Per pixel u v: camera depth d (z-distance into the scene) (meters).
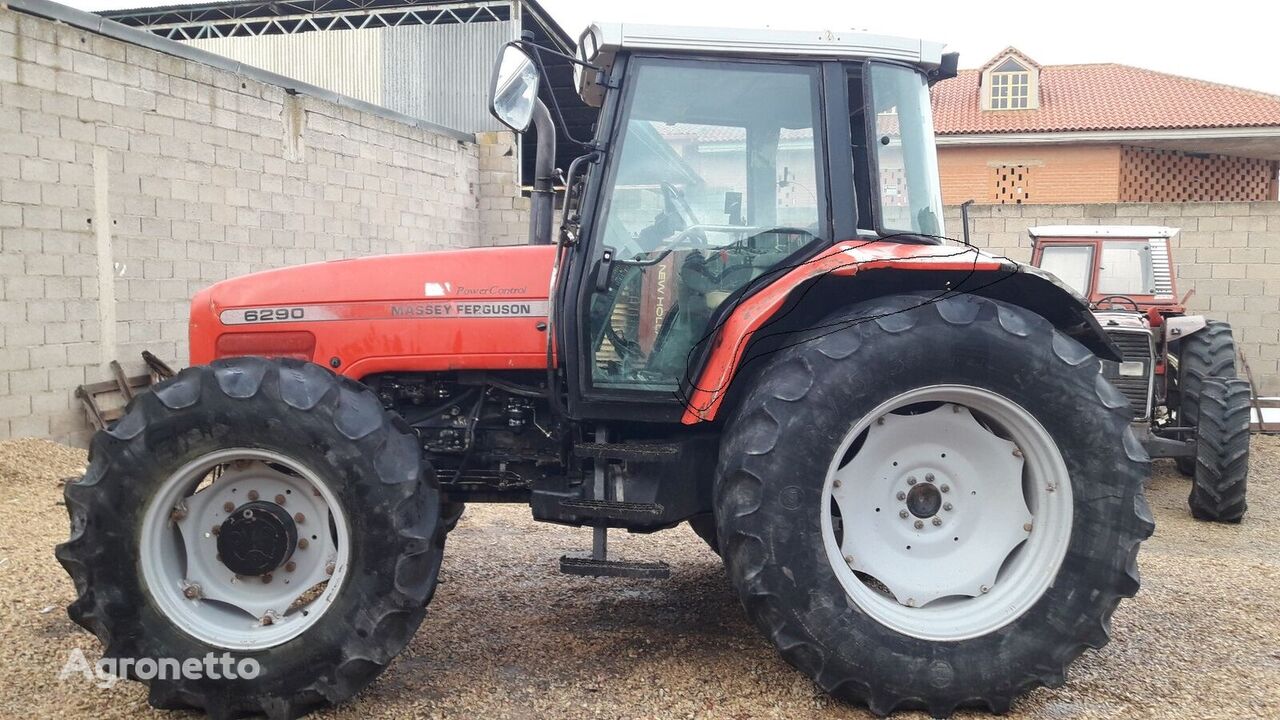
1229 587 4.14
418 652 3.24
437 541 2.85
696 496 3.08
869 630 2.74
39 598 3.81
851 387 2.75
